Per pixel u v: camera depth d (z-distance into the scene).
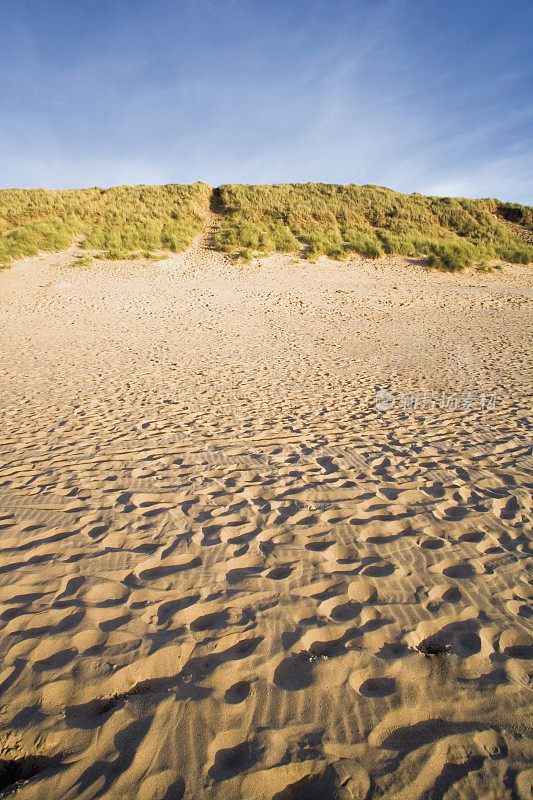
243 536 2.83
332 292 14.71
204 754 1.52
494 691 1.76
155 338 9.70
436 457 4.11
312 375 7.16
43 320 10.98
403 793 1.41
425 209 25.61
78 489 3.44
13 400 5.71
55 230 18.61
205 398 5.93
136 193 24.16
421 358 8.39
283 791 1.43
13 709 1.68
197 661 1.89
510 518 3.06
